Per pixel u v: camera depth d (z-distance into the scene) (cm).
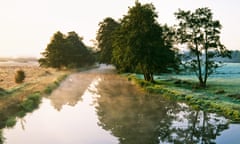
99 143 1778
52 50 9362
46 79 5122
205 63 4484
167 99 3406
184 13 4506
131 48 4762
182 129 2088
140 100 3338
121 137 1894
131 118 2434
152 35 4800
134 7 4972
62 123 2266
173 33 4794
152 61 4709
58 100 3325
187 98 3275
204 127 2138
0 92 3027
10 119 2275
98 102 3209
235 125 2194
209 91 3856
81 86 4725
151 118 2431
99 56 9006
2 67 10256
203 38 4428
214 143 1770
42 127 2141
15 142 1784
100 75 7131
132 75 6412
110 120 2367
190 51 4575
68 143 1777
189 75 6844
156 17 5081
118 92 4028
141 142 1795
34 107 2859
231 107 2702
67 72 7725
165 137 1891
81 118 2439
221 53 4419
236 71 8488
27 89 3638
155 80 5422
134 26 4878
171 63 5009
